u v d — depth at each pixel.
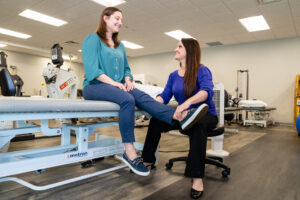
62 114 1.12
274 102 6.97
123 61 1.60
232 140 3.47
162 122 1.58
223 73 7.95
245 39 7.12
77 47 8.48
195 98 1.32
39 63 9.78
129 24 5.94
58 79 2.97
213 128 1.62
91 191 1.34
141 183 1.49
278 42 6.96
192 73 1.47
